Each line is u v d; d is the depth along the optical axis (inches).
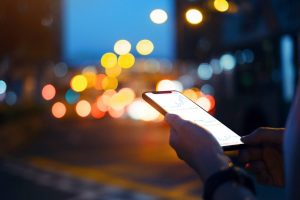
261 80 666.8
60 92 1984.5
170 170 450.0
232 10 338.0
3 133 714.8
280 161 51.1
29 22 704.4
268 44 645.9
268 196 260.1
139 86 2091.5
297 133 33.1
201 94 1063.0
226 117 741.3
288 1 582.6
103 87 2300.7
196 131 40.7
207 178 37.2
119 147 689.6
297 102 34.1
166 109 55.1
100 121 1491.1
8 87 1074.1
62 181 407.5
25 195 350.6
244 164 52.7
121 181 398.9
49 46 758.5
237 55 729.6
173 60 1366.9
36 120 1124.5
